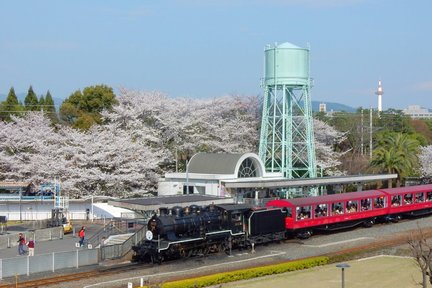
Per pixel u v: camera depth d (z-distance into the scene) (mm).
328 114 128500
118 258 44438
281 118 79000
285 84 78062
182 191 67875
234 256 46375
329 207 56469
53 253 40375
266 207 52406
